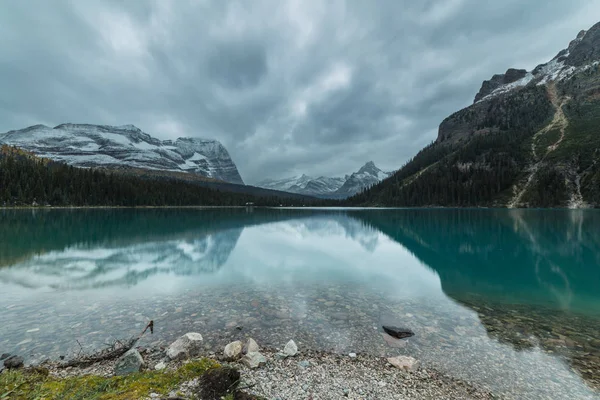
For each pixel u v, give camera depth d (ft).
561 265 72.59
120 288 49.62
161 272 62.23
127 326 33.68
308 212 420.36
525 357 28.45
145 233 135.95
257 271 64.13
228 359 26.78
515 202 402.72
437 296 47.37
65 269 63.26
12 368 24.04
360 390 22.74
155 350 28.32
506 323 36.50
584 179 372.38
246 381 22.94
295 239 123.65
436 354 28.94
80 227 155.12
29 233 125.49
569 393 23.17
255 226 183.83
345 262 75.15
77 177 412.57
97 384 20.29
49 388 19.42
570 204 352.69
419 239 120.78
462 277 60.44
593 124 491.31
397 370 25.96
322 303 42.83
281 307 40.86
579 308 42.29
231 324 34.76
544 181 399.65
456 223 184.44
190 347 28.25
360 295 47.09
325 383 23.48
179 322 35.04
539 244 104.58
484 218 217.36
